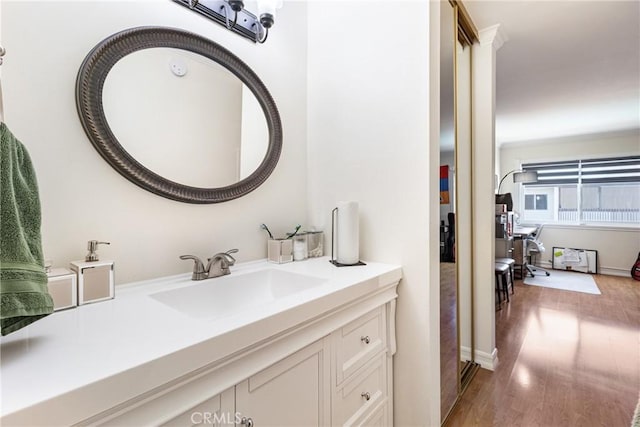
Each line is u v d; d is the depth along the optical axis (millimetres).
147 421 522
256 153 1386
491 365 2037
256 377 718
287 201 1568
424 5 1291
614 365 2062
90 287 832
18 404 400
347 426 1026
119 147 950
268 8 1186
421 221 1295
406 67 1337
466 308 2072
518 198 5746
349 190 1526
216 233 1239
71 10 878
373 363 1176
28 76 803
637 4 1882
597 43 2350
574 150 5234
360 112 1484
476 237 2111
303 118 1669
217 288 1113
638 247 4637
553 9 1933
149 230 1037
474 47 2137
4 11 769
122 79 971
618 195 4895
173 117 1103
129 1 996
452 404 1649
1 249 541
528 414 1596
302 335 849
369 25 1455
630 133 4789
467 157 2078
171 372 545
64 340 597
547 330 2660
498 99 3529
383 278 1201
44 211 825
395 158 1371
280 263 1385
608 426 1498
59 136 851
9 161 568
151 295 928
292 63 1604
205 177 1195
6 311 531
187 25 1150
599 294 3732
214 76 1232
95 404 457
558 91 3312
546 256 5395
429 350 1269
